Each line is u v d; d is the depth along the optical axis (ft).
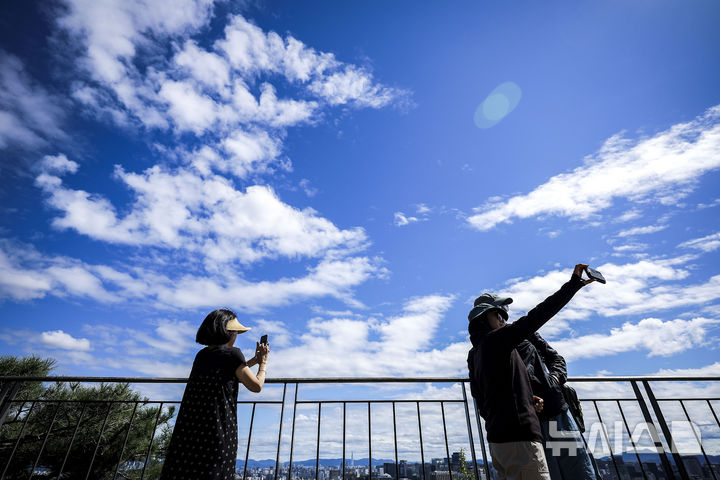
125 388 27.35
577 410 7.99
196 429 6.55
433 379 11.25
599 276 5.85
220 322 7.52
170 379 11.07
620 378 11.18
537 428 5.92
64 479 23.29
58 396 25.72
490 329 7.22
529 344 8.29
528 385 6.44
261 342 7.93
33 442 23.04
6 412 10.64
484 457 9.95
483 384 6.52
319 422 10.82
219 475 6.34
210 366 7.13
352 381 11.19
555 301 5.99
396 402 11.12
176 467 6.29
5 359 27.27
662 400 10.90
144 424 27.32
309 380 11.16
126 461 25.75
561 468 7.25
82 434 24.53
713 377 11.34
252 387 7.14
